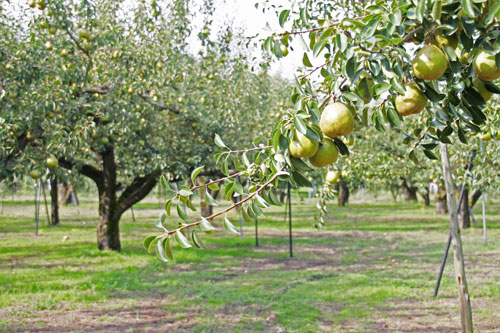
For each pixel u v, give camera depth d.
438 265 9.05
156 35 8.14
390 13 1.41
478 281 7.52
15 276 8.10
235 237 14.49
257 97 10.89
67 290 7.08
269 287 7.29
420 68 1.39
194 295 6.79
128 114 7.86
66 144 6.01
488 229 15.34
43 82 6.71
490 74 1.43
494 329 5.08
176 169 9.64
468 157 9.30
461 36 1.45
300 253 11.05
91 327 5.32
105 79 7.77
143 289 7.18
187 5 7.90
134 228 17.08
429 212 24.34
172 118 9.82
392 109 1.65
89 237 14.12
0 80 5.95
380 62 1.47
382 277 7.94
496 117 3.70
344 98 1.61
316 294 6.78
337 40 1.50
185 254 10.56
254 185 1.73
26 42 6.63
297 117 1.42
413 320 5.48
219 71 9.15
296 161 1.56
